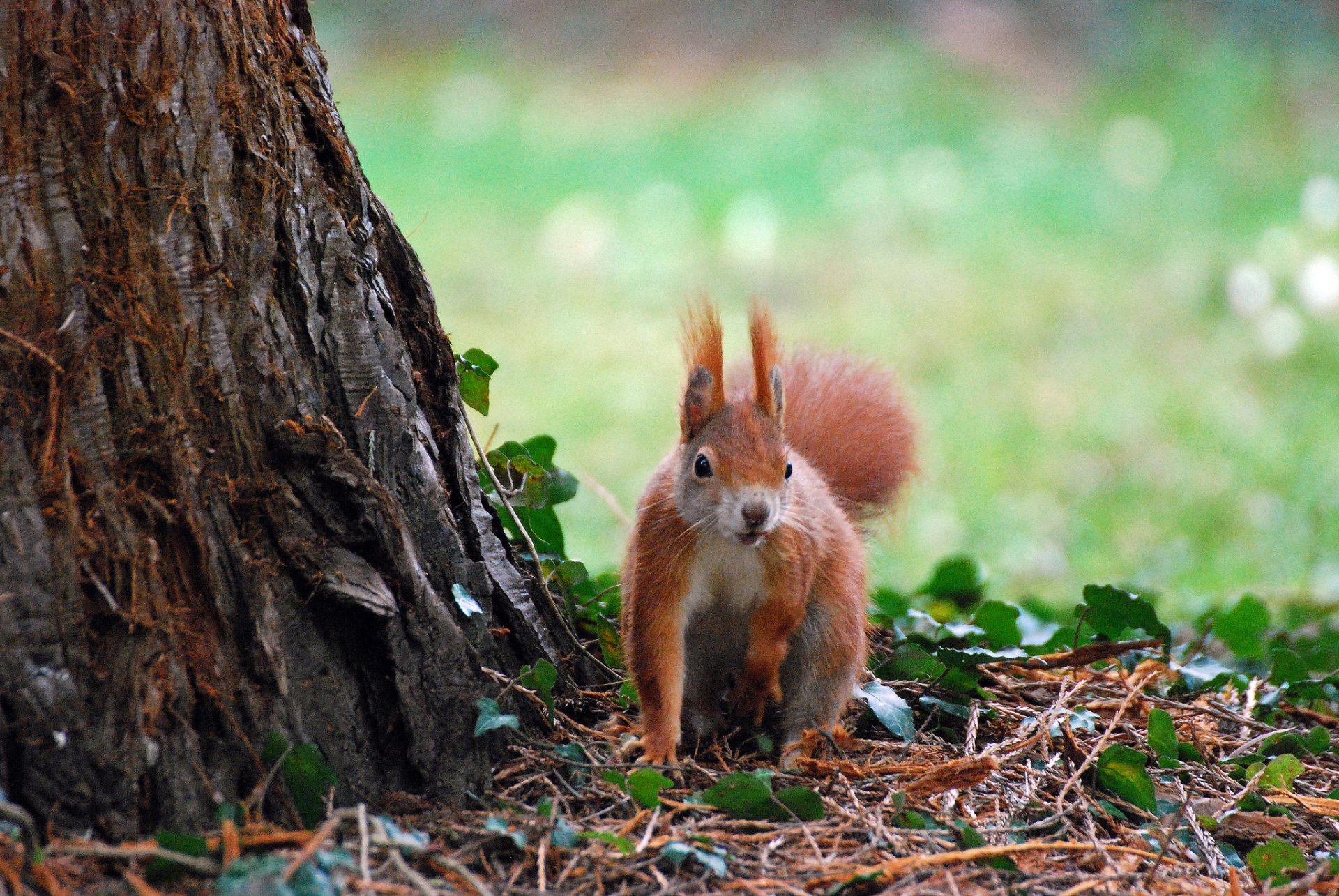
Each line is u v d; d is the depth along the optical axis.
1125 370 19.08
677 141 29.22
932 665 7.31
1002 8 35.06
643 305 21.77
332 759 5.43
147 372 5.31
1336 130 29.30
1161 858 5.82
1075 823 6.14
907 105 30.52
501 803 5.67
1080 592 12.71
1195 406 17.77
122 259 5.32
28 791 4.80
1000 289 22.33
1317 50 33.25
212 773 5.14
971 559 9.90
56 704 4.86
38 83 5.18
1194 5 35.47
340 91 32.16
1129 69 32.56
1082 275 22.83
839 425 8.45
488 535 6.59
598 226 24.75
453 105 31.39
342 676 5.53
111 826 4.87
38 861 4.53
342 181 6.09
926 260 23.75
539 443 8.12
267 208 5.65
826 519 7.00
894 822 5.82
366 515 5.58
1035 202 26.22
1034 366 19.31
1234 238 23.95
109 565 5.11
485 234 24.64
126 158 5.34
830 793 6.17
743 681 6.82
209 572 5.28
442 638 5.74
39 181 5.19
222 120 5.57
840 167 27.67
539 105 31.61
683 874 5.31
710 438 6.56
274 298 5.66
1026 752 6.69
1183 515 14.73
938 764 6.52
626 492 15.48
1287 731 7.22
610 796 5.87
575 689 6.89
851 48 33.47
